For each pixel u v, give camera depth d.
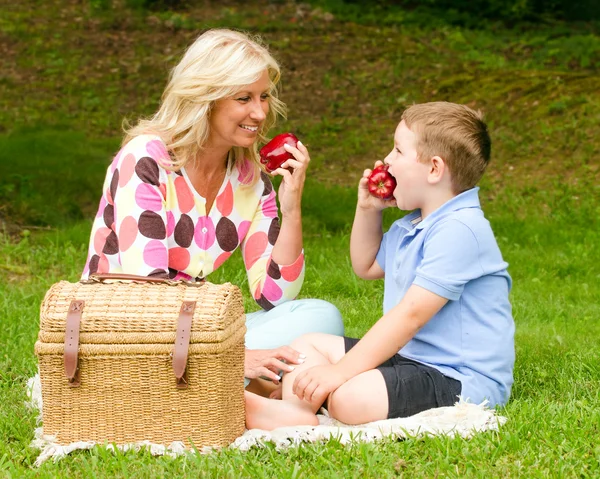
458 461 3.28
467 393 3.65
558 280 7.43
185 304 3.31
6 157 10.59
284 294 4.12
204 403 3.35
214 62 3.67
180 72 3.73
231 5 19.30
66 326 3.31
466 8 19.61
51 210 8.85
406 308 3.58
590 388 4.29
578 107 12.55
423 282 3.57
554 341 5.35
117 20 17.98
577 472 3.21
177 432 3.38
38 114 13.48
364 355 3.61
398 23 18.61
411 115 3.77
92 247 3.87
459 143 3.67
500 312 3.75
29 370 4.52
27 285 6.68
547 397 4.13
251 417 3.65
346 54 16.52
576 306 6.56
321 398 3.60
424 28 18.38
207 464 3.22
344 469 3.23
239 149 3.97
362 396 3.57
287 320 4.05
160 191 3.75
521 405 3.84
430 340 3.71
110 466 3.25
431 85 14.67
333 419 3.70
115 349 3.31
